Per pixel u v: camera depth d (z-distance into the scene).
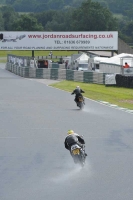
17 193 31.30
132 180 34.31
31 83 142.38
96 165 39.00
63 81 149.75
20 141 49.47
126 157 42.16
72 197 30.20
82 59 192.00
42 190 31.95
